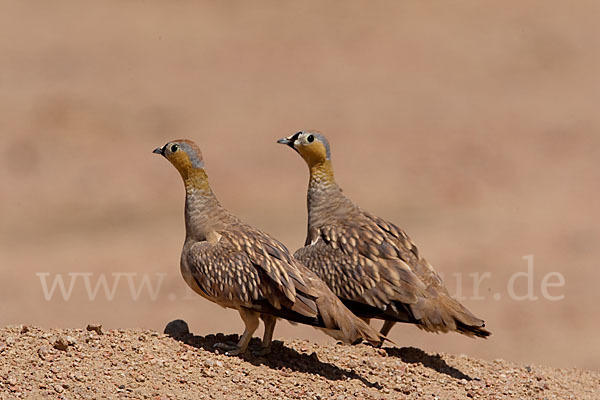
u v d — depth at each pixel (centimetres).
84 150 4628
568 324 2706
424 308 1251
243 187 4112
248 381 1144
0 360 1118
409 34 6838
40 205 3828
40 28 6694
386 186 4169
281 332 2508
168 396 1077
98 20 6925
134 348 1194
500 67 6262
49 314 2648
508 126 5216
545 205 3981
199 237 1234
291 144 1386
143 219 3694
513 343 2561
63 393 1055
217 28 6919
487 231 3575
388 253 1288
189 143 1245
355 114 5441
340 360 1273
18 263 3147
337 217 1366
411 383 1212
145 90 5675
